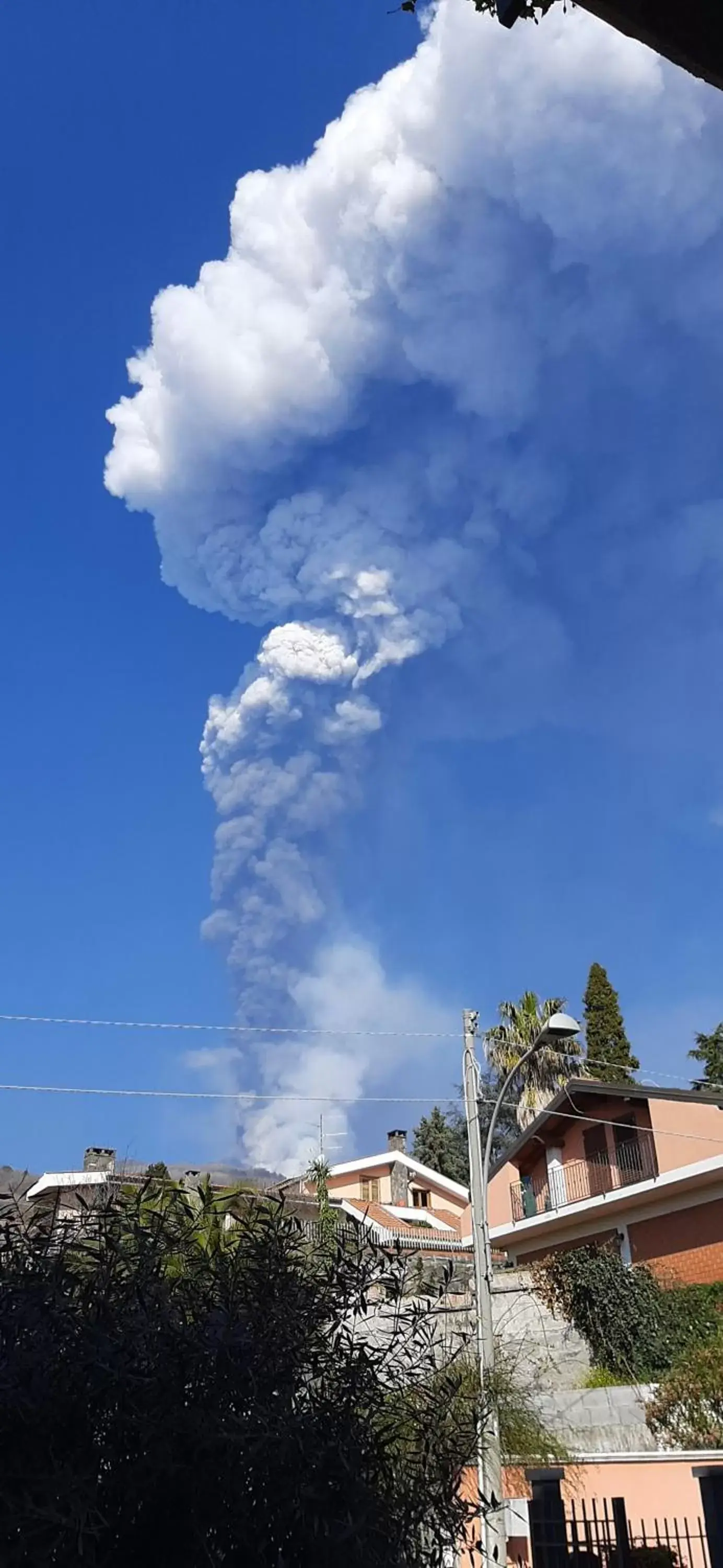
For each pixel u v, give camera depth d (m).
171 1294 3.32
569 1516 12.56
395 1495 3.39
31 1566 2.58
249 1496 3.05
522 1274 22.92
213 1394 3.11
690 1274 22.61
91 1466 2.85
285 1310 3.46
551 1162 27.62
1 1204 3.57
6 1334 2.96
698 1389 15.90
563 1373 19.72
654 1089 24.20
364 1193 46.38
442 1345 4.42
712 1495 7.05
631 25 2.48
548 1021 14.61
